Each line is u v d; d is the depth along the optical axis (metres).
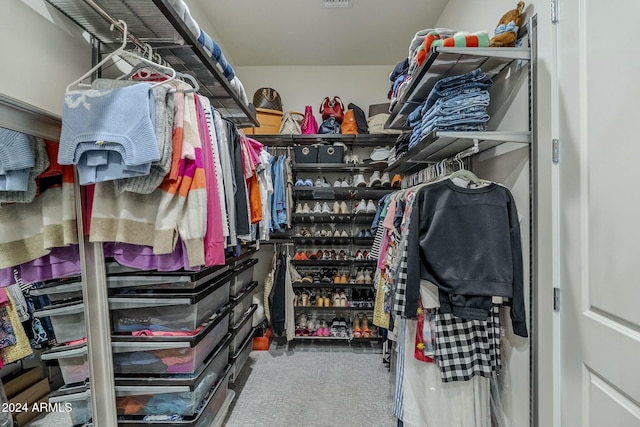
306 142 2.92
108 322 1.19
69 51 1.11
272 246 3.13
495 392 1.44
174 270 1.12
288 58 3.01
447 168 1.64
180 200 1.00
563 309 1.08
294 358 2.54
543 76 1.17
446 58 1.29
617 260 0.87
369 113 2.89
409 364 1.46
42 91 1.00
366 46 2.80
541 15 1.18
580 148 1.00
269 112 2.83
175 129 0.99
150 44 1.26
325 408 1.84
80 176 0.91
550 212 1.13
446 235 1.27
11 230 0.93
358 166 2.78
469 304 1.23
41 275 1.01
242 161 1.49
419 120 1.65
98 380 1.16
